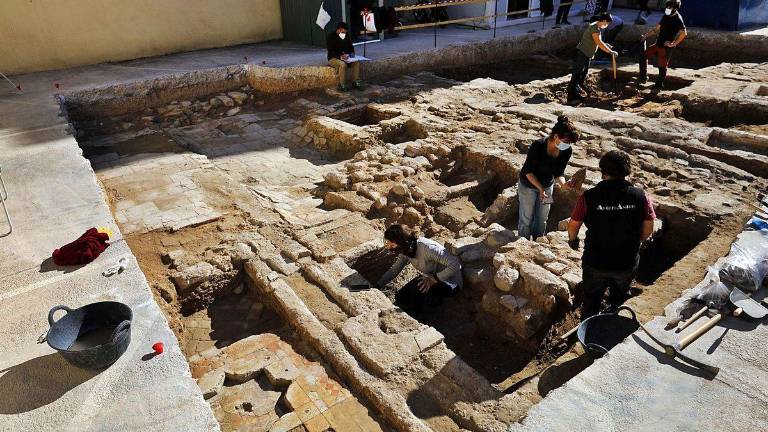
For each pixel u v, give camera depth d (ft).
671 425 9.78
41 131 26.03
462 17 54.60
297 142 31.76
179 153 29.32
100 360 11.07
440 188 23.80
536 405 10.34
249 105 37.78
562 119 16.47
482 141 27.17
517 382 14.47
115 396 10.75
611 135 27.45
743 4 47.39
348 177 24.32
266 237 19.94
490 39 47.32
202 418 10.37
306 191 24.73
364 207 22.02
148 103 35.86
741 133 26.35
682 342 11.34
